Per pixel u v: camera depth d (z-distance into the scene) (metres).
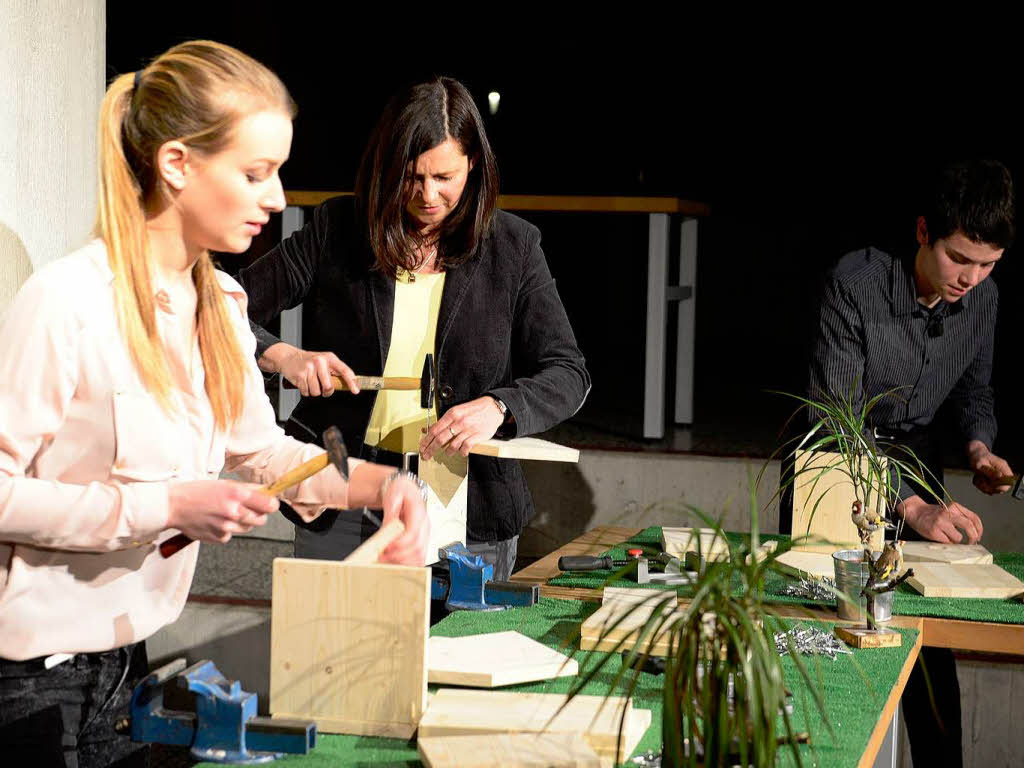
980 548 2.42
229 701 1.26
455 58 8.02
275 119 1.32
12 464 1.28
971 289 2.67
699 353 8.36
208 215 1.34
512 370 2.44
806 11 7.94
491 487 2.28
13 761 1.36
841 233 8.15
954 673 2.60
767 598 2.06
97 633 1.38
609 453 4.22
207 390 1.45
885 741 2.08
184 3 7.29
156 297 1.37
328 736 1.37
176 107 1.29
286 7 7.71
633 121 8.01
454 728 1.33
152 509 1.29
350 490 1.60
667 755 1.13
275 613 1.39
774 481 4.09
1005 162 7.87
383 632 1.37
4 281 2.08
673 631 1.10
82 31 2.28
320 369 2.06
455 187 2.11
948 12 7.80
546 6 7.92
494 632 1.75
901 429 2.74
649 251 4.52
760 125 8.14
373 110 8.00
